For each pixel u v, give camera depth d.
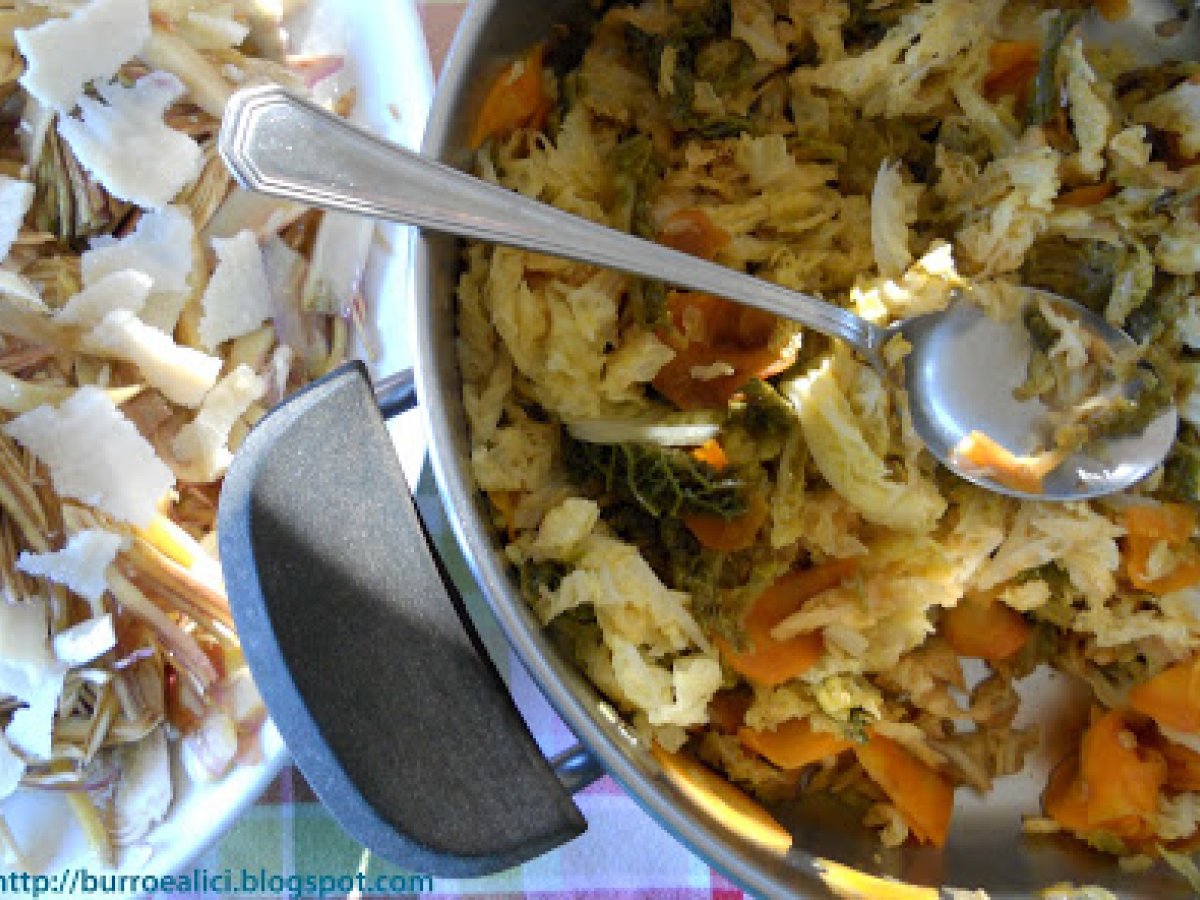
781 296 0.25
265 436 0.22
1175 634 0.28
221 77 0.28
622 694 0.25
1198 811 0.28
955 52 0.27
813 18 0.27
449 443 0.23
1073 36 0.27
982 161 0.28
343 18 0.29
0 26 0.27
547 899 0.31
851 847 0.27
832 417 0.26
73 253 0.29
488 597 0.23
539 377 0.25
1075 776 0.29
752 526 0.26
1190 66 0.28
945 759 0.29
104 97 0.28
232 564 0.21
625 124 0.27
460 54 0.23
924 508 0.26
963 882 0.27
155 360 0.28
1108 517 0.28
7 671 0.28
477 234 0.23
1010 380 0.27
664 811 0.23
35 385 0.28
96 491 0.28
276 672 0.21
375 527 0.22
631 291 0.25
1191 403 0.27
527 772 0.22
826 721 0.27
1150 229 0.27
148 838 0.28
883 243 0.27
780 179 0.27
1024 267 0.28
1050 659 0.29
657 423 0.26
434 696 0.22
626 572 0.25
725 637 0.26
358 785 0.21
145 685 0.29
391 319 0.29
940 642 0.29
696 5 0.27
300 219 0.30
